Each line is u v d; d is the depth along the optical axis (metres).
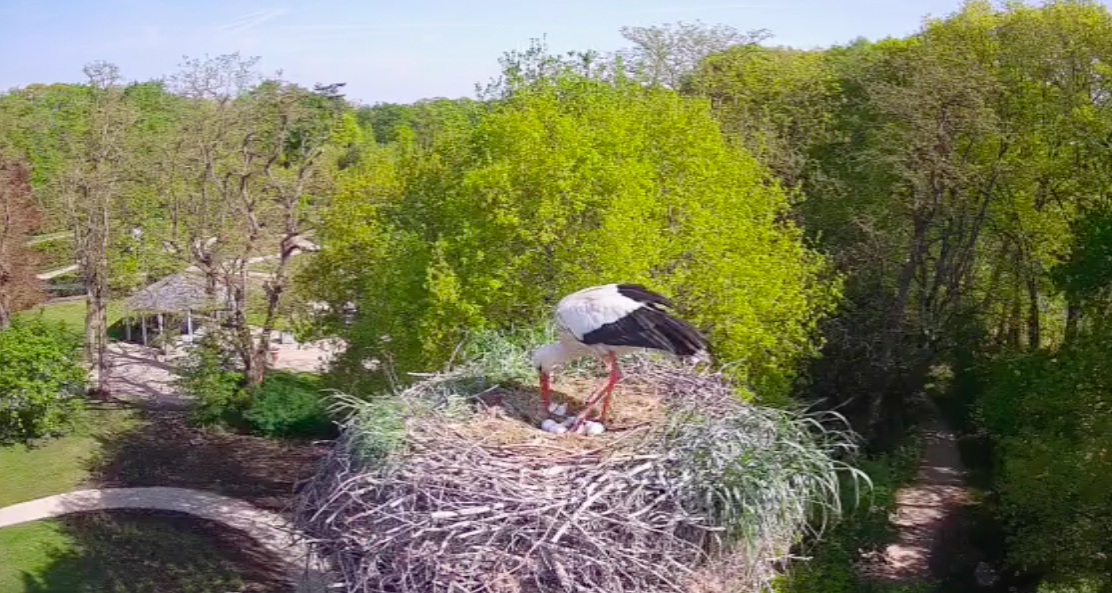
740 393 12.20
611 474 7.59
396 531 7.18
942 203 22.11
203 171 24.89
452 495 7.49
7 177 30.19
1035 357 18.75
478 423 8.80
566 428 8.84
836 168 24.47
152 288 30.05
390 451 7.84
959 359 25.78
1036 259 23.34
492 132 16.81
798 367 20.28
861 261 22.70
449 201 16.55
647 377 10.00
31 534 19.91
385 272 17.00
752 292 15.28
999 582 18.08
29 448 24.50
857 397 23.12
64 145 30.89
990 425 19.52
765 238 16.50
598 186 15.02
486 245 15.41
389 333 16.70
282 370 30.56
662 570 7.19
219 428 26.30
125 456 24.25
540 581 7.13
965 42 23.06
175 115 27.17
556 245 14.74
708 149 16.75
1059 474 15.62
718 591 7.70
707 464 7.50
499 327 14.80
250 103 25.64
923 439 24.80
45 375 24.61
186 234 25.53
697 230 14.92
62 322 26.94
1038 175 22.16
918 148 21.09
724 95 25.61
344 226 20.56
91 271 28.47
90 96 35.09
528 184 15.34
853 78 25.00
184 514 21.16
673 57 29.12
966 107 20.80
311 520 7.93
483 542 7.23
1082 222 18.89
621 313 8.62
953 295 23.44
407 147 22.69
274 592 17.81
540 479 7.70
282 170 25.92
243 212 24.95
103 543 19.66
